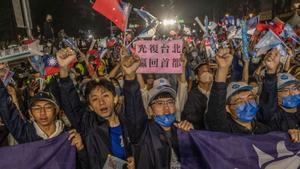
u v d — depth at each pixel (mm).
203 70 4535
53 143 3066
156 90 3164
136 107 2998
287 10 20281
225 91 3002
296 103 3484
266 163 3184
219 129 3129
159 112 3133
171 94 3186
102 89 3057
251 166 3152
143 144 3078
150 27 4320
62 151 3061
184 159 3135
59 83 3158
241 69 5617
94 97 3047
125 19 3717
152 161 3070
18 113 3186
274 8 22359
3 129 3693
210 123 3146
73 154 3053
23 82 6109
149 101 3199
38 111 3156
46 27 8469
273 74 3314
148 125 3137
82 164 3070
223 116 3062
